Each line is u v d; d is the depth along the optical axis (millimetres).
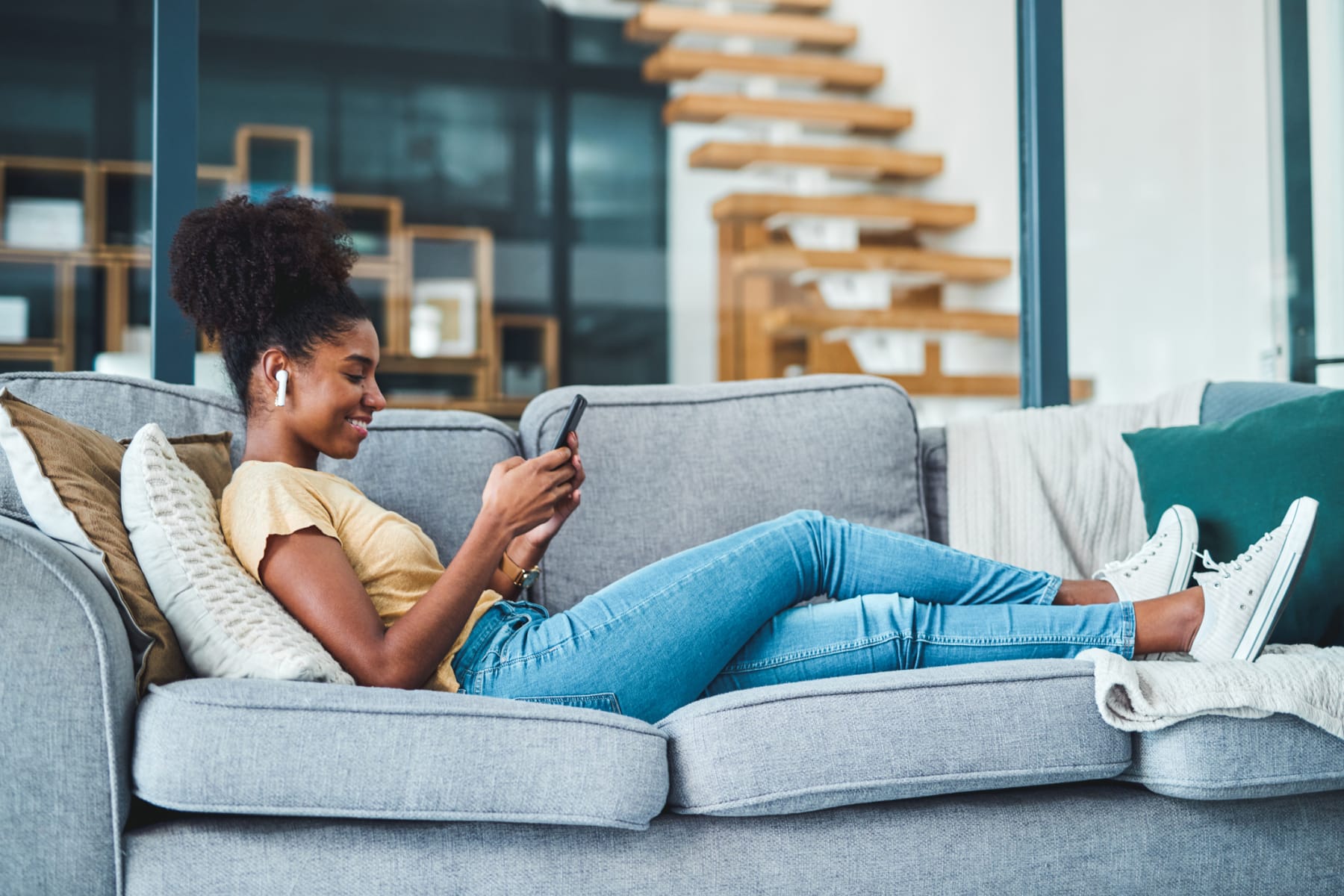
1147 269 3588
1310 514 1384
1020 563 1900
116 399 1635
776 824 1225
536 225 5629
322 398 1389
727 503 1823
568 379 5633
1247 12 3205
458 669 1324
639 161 5762
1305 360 3035
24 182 4574
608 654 1305
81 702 1086
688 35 5812
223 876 1103
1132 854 1296
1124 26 3633
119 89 4691
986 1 5000
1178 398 2037
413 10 5477
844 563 1447
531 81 5645
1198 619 1393
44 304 4555
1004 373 5102
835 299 5672
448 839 1148
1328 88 3006
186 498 1258
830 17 5922
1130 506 1941
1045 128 2451
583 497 1790
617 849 1180
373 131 5402
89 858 1085
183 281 1396
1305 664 1321
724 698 1246
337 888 1120
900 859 1237
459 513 1727
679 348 5754
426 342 5438
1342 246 2980
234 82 5188
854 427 1899
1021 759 1249
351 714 1113
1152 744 1304
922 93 5426
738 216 5410
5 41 4602
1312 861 1350
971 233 5227
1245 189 3236
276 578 1240
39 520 1195
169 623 1212
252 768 1088
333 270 1412
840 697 1234
